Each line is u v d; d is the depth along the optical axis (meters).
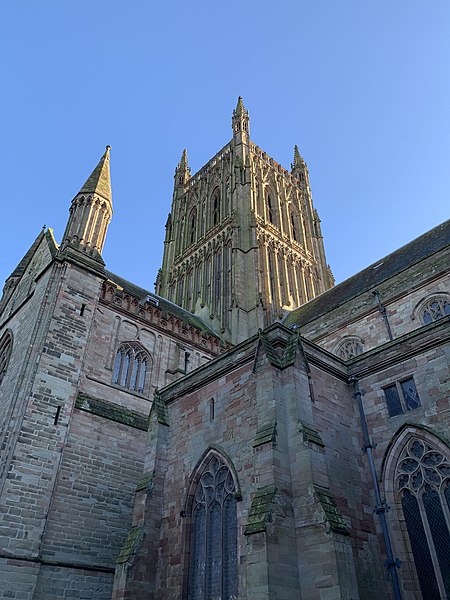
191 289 87.56
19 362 38.84
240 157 94.75
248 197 87.12
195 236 97.25
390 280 46.66
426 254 49.12
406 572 23.38
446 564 22.28
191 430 30.98
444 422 25.16
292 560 20.92
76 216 51.06
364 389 29.78
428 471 24.67
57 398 37.56
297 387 25.62
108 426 39.97
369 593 22.41
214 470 28.08
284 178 106.19
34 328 39.59
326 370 29.38
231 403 28.86
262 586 19.66
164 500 30.17
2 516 30.84
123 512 37.69
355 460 27.11
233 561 24.22
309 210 106.56
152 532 28.84
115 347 45.72
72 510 34.75
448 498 23.33
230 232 84.19
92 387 41.53
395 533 24.55
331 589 19.52
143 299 53.97
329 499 22.16
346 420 28.41
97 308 45.72
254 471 24.91
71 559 33.03
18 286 51.78
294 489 22.83
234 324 69.94
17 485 32.44
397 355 28.77
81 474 36.47
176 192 112.06
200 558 26.30
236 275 75.94
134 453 40.69
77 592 32.28
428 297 42.41
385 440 27.23
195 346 53.78
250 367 28.77
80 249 47.41
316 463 23.08
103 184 54.09
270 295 78.06
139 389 46.19
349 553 20.55
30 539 31.47
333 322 49.16
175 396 33.75
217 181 99.38
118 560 27.61
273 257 85.44
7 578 29.44
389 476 26.22
